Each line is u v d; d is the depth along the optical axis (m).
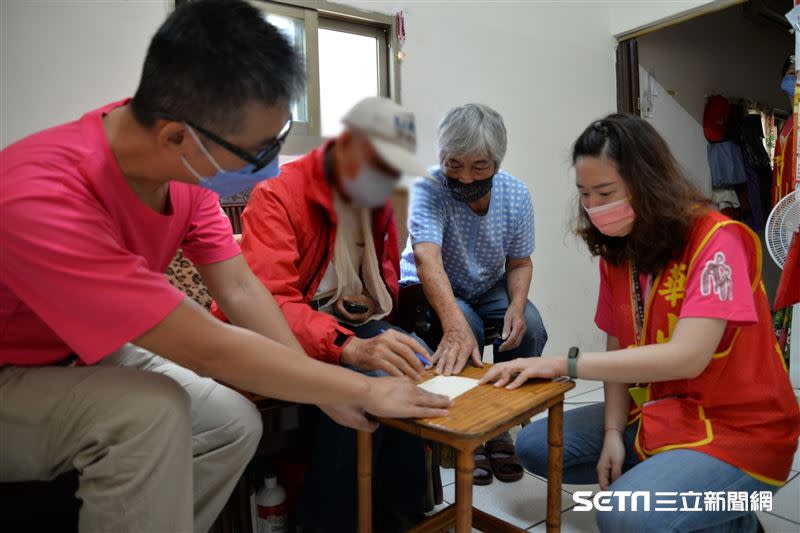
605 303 1.43
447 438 0.91
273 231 1.28
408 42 2.41
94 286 0.77
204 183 0.87
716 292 1.08
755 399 1.15
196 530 1.14
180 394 0.91
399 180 0.63
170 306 0.79
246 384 0.87
